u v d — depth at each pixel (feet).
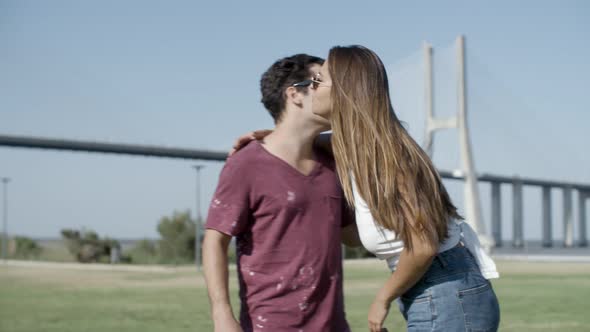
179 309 26.96
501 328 21.15
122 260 79.97
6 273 52.85
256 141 6.67
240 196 6.46
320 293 6.55
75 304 28.99
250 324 6.59
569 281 40.57
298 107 6.63
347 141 6.32
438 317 6.43
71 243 83.61
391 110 6.43
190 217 81.20
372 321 6.58
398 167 6.18
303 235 6.50
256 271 6.53
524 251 137.18
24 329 21.61
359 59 6.40
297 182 6.53
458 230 6.64
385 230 6.45
